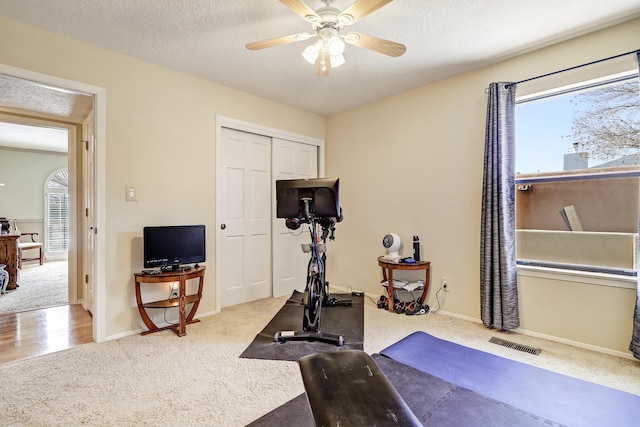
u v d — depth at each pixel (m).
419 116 3.51
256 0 2.05
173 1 2.05
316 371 1.30
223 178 3.55
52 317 3.27
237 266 3.71
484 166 2.89
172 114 3.05
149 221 2.90
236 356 2.37
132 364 2.24
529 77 2.75
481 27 2.37
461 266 3.19
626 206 2.40
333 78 3.27
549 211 2.75
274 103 3.95
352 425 0.99
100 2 2.06
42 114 3.59
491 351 2.43
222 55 2.78
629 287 2.32
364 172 4.07
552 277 2.65
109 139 2.68
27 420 1.64
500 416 1.58
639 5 2.11
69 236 3.77
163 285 3.01
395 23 2.32
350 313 3.32
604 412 1.66
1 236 4.41
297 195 2.71
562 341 2.60
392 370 2.07
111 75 2.69
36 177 7.08
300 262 4.39
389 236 3.51
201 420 1.65
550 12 2.19
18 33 2.27
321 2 2.08
